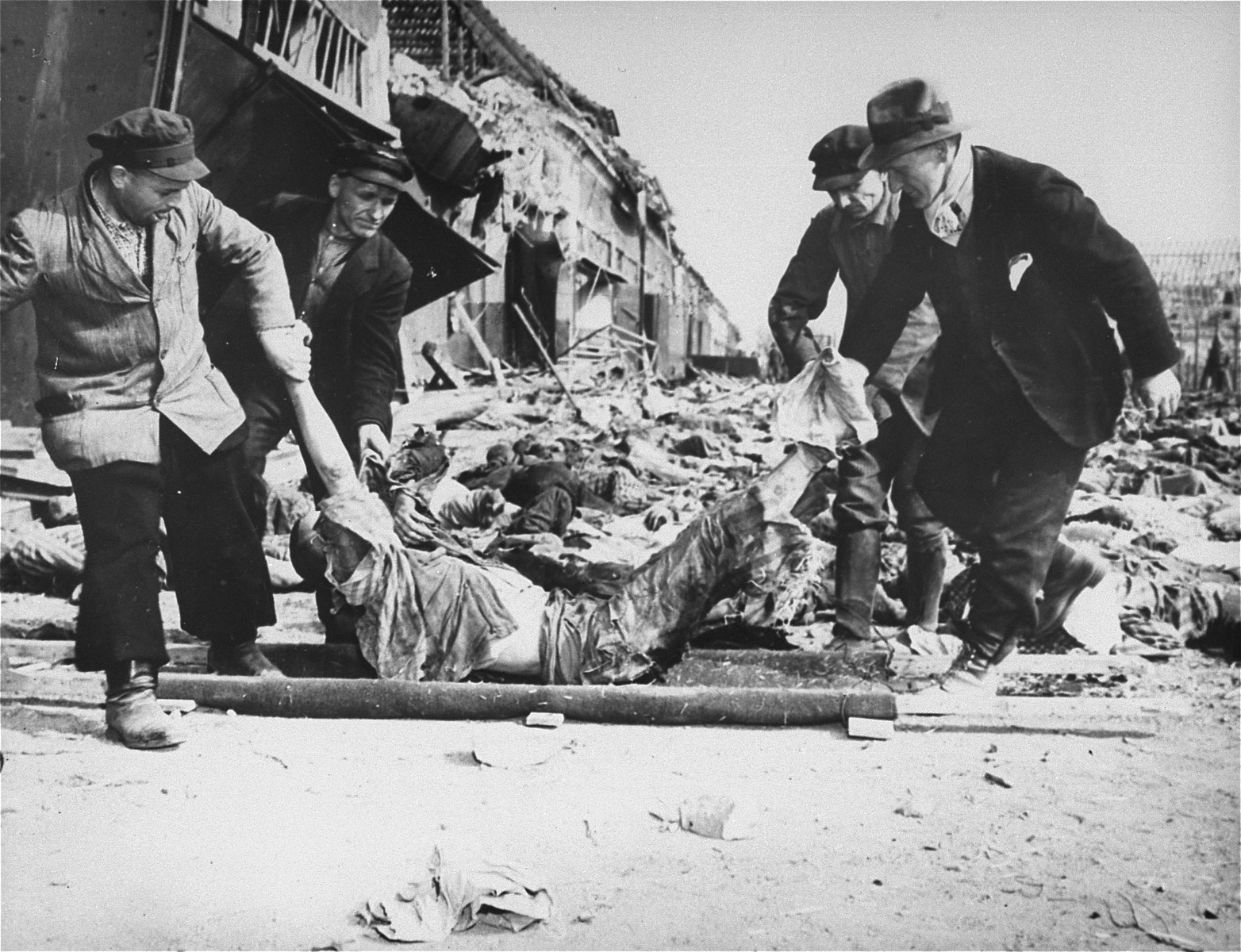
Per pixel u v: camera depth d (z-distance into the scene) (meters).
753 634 6.46
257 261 6.54
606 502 7.00
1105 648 6.39
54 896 4.26
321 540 6.30
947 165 6.22
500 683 6.20
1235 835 4.66
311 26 6.66
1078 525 6.54
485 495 6.96
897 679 6.34
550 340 7.15
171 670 6.52
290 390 6.61
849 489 6.45
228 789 5.16
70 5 6.64
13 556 6.90
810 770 5.37
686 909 4.13
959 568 6.43
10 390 6.95
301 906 4.21
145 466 6.18
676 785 5.18
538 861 4.48
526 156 6.97
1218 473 6.90
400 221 6.80
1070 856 4.49
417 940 4.01
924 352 6.37
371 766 5.43
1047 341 6.25
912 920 4.04
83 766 5.45
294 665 6.46
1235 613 6.41
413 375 7.10
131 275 6.20
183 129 6.27
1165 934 3.96
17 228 6.23
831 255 6.50
